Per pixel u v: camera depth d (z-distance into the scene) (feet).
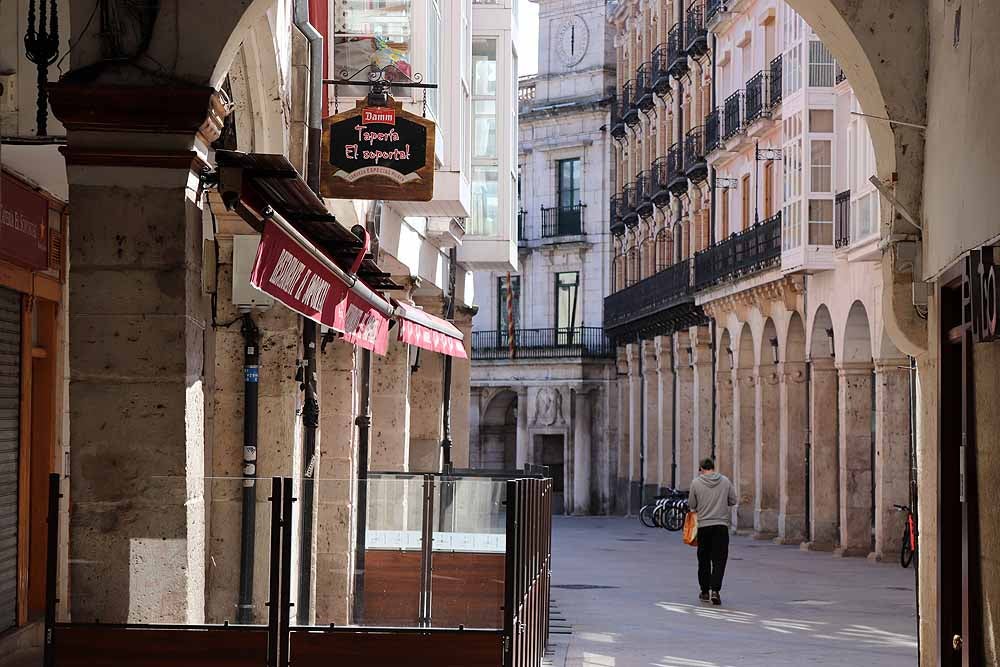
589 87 244.63
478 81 101.35
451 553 35.55
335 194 53.72
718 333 164.14
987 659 33.94
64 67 43.32
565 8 248.11
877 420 114.42
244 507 34.53
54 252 55.21
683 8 189.37
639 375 219.20
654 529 179.01
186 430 34.88
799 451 137.18
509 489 35.40
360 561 35.17
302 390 51.60
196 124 34.63
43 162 48.29
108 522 34.65
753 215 152.76
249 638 34.17
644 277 214.07
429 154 53.62
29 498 54.49
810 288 129.80
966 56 34.47
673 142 194.49
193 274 35.58
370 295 47.75
